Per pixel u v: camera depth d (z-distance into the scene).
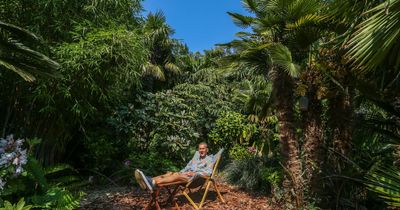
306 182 4.72
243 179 6.21
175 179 4.70
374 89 4.62
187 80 11.48
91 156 6.82
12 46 3.74
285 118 4.96
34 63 3.78
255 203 5.21
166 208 4.84
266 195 5.67
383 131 4.66
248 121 8.48
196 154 5.64
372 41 2.95
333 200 4.77
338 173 4.80
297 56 5.09
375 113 5.87
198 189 5.92
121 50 4.96
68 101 5.26
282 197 5.02
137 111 7.72
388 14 2.83
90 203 4.95
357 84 4.67
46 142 5.57
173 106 8.63
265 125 7.73
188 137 8.52
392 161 4.68
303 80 4.93
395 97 4.59
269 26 4.86
